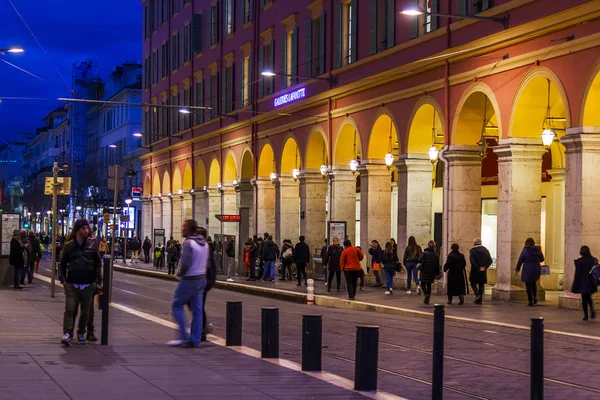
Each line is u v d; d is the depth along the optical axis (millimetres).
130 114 98188
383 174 37094
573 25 24719
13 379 11562
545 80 26422
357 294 32250
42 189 128625
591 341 18297
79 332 15852
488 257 27141
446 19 31234
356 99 38312
